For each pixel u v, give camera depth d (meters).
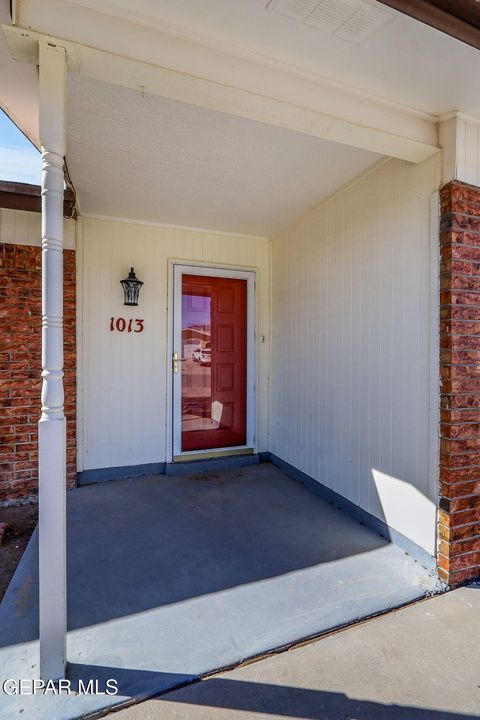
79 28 1.43
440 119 2.13
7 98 2.10
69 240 3.46
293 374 3.89
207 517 2.92
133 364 3.83
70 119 2.14
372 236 2.73
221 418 4.29
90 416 3.67
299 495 3.39
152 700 1.41
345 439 3.04
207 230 4.10
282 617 1.82
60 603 1.47
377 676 1.51
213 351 4.24
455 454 2.09
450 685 1.48
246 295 4.38
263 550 2.43
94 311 3.68
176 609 1.87
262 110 1.80
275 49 1.64
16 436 3.21
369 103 1.95
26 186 2.79
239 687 1.46
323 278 3.35
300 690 1.45
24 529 2.83
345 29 1.52
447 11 1.34
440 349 2.15
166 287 3.96
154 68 1.53
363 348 2.83
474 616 1.86
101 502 3.19
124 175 2.83
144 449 3.90
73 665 1.53
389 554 2.39
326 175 2.83
